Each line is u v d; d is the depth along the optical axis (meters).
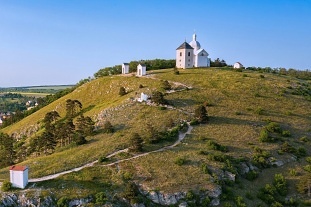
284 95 142.50
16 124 182.50
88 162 91.44
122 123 117.69
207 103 127.44
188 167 86.69
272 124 110.56
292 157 97.69
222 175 85.19
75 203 74.62
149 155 92.56
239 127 111.31
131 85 161.25
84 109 158.12
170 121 112.44
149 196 78.00
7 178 87.62
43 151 116.56
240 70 179.25
